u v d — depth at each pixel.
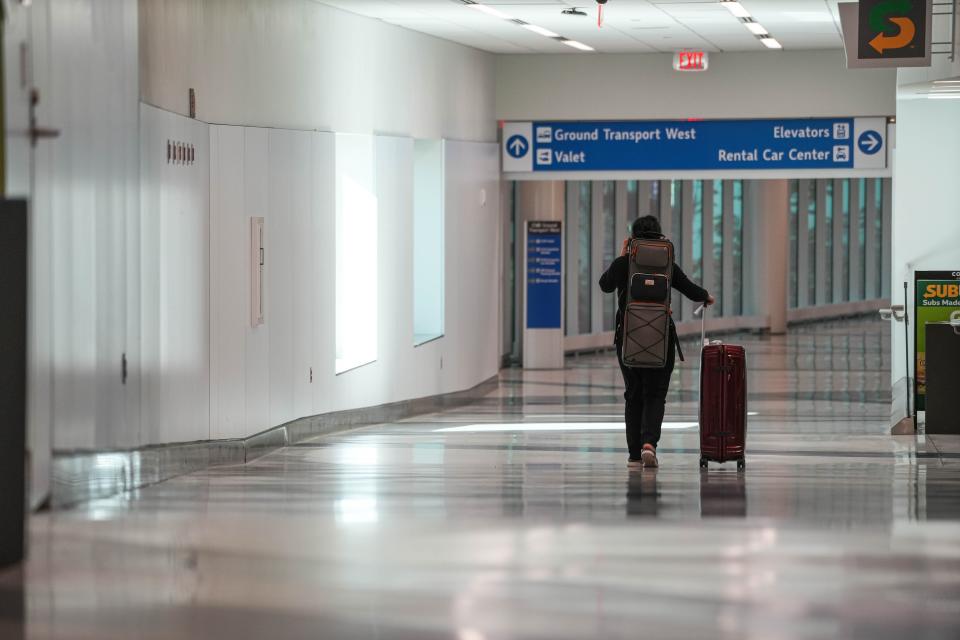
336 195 36.81
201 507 18.64
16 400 14.48
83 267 18.81
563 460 27.31
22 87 15.84
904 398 32.81
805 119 45.91
